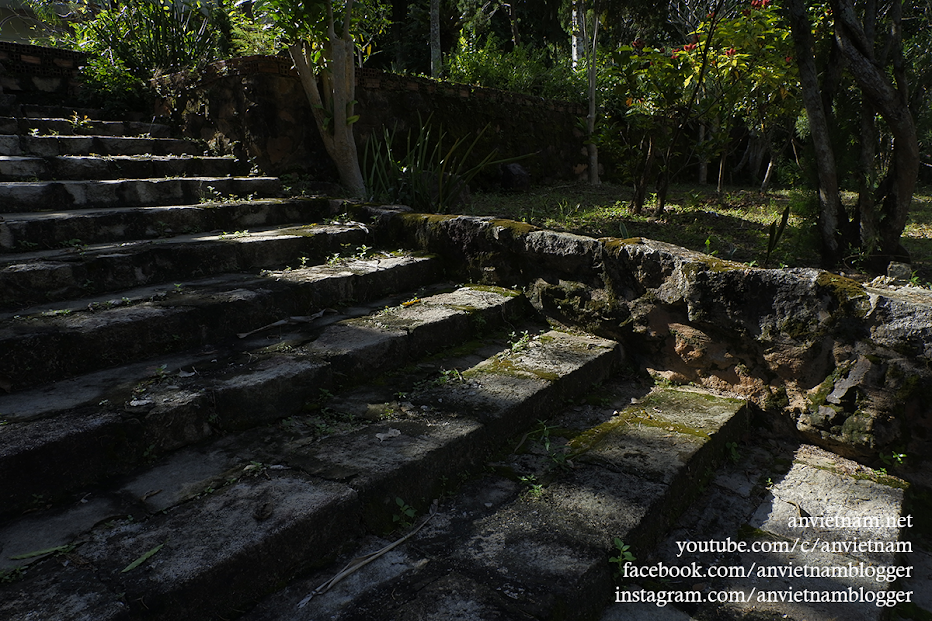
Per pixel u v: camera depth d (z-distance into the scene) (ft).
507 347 11.06
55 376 7.77
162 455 7.03
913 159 13.80
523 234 12.21
